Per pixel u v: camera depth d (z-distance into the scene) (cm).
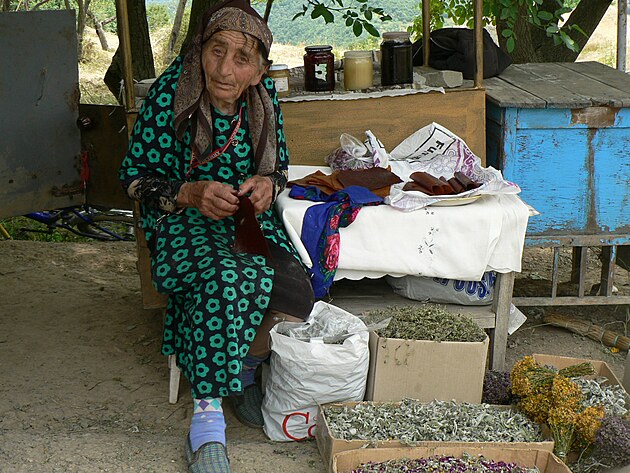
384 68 379
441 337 296
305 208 307
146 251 346
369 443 265
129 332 395
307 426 292
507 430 279
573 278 455
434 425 276
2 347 375
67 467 266
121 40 335
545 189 363
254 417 307
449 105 369
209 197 275
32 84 431
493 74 411
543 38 558
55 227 576
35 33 427
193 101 288
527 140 358
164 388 340
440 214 312
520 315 351
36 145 438
